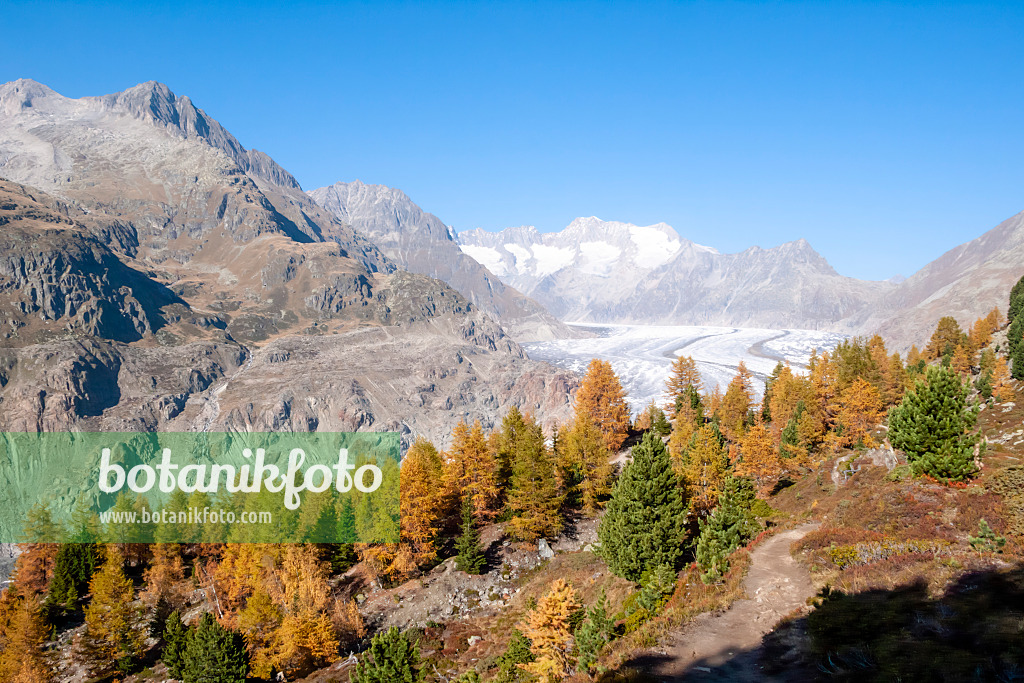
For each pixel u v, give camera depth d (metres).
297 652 51.16
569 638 29.02
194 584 67.94
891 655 17.47
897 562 25.53
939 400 35.31
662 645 24.77
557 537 63.94
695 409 91.44
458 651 48.00
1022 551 23.33
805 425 70.12
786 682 18.55
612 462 76.56
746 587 29.59
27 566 71.81
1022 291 99.81
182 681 53.88
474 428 68.38
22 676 58.19
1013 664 14.79
